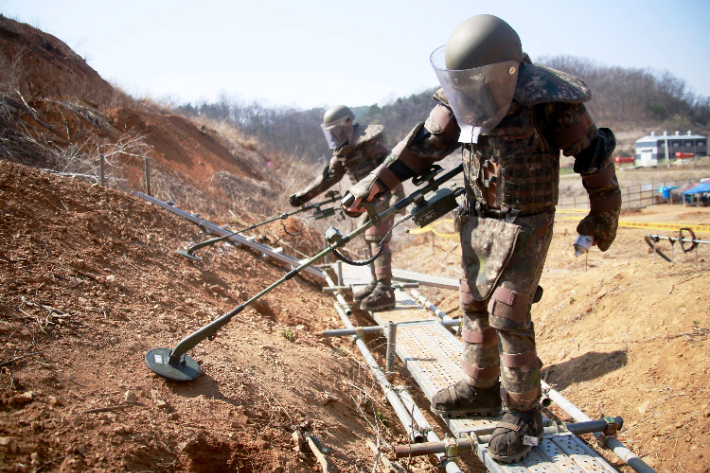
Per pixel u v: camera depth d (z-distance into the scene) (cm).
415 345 448
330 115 523
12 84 905
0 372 238
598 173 271
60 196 509
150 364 284
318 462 264
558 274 773
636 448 359
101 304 351
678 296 477
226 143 1608
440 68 250
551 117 258
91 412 235
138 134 1124
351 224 1080
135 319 349
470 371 306
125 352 296
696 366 391
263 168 1625
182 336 352
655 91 9269
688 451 335
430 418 408
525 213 266
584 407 421
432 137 292
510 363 265
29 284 333
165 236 591
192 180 1095
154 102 1520
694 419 352
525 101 245
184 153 1220
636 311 500
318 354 434
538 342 562
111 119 1114
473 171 280
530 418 265
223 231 714
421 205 310
